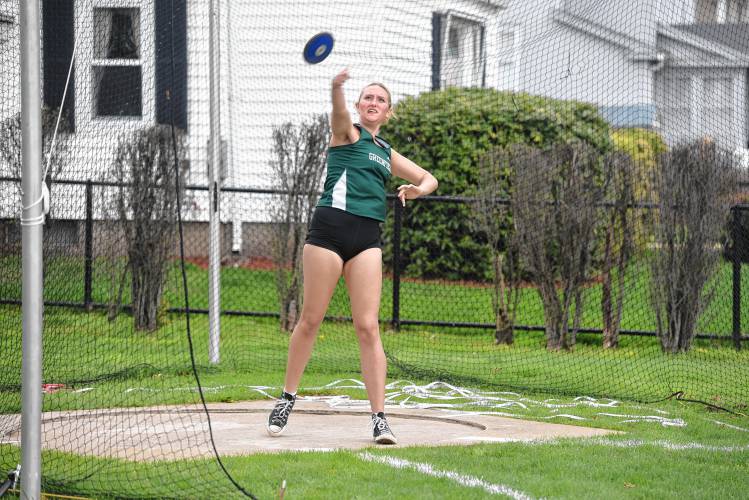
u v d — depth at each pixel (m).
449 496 11.52
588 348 27.52
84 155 26.88
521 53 33.50
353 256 15.48
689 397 20.61
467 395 20.67
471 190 34.50
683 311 26.59
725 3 30.94
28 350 11.00
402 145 35.78
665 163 26.72
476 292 33.72
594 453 14.23
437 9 36.56
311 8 38.16
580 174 26.75
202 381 21.64
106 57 26.39
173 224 27.50
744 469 13.42
